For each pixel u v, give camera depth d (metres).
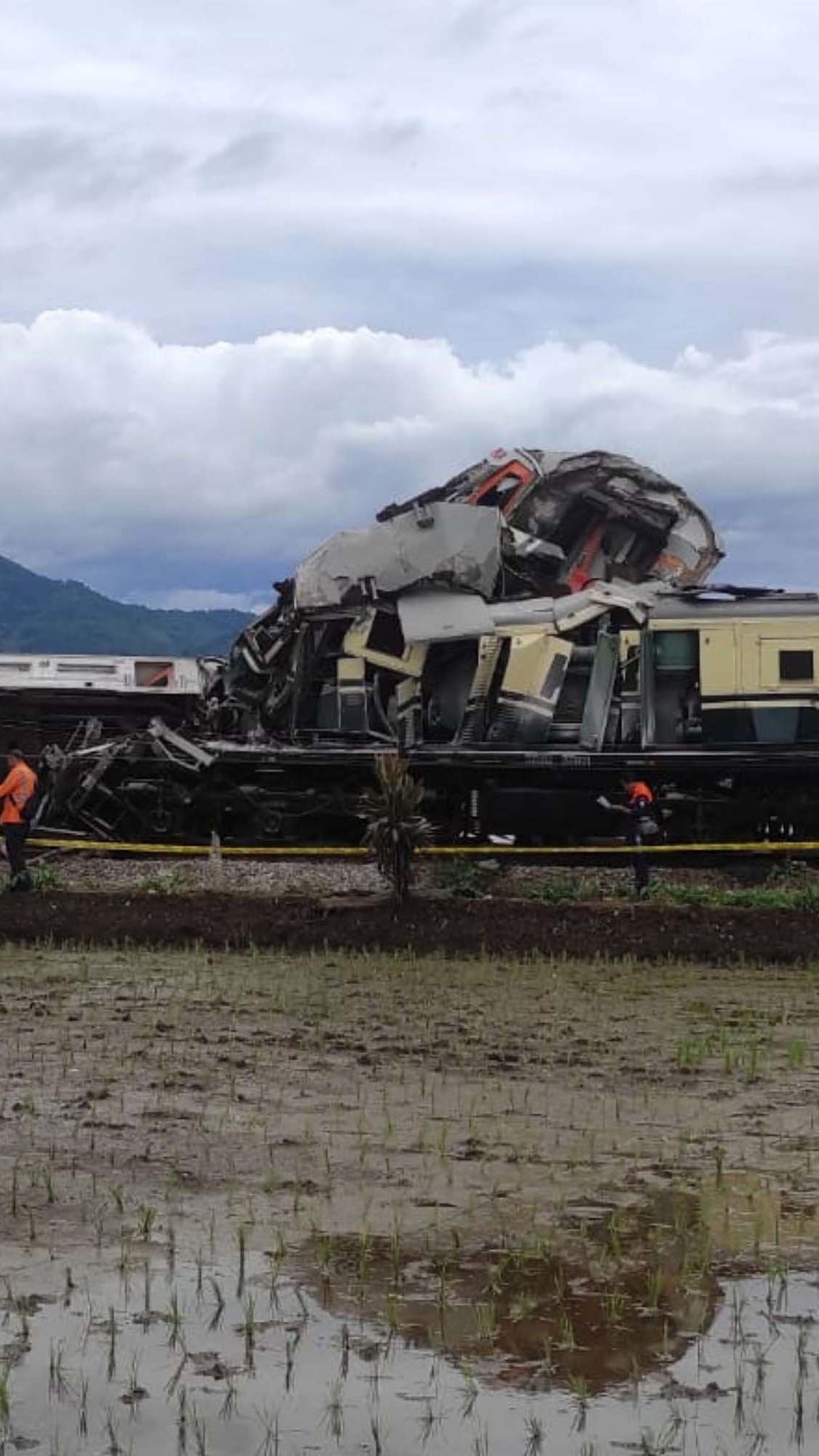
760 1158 9.50
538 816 24.98
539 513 26.50
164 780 24.83
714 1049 12.94
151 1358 6.46
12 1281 7.24
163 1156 9.36
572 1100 11.01
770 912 19.39
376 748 24.86
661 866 24.44
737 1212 8.38
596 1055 12.65
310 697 25.48
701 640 24.95
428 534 25.00
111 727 27.11
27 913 19.61
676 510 26.58
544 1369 6.39
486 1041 13.18
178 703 27.36
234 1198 8.55
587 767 24.58
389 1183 8.87
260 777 24.95
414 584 25.02
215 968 17.38
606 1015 14.62
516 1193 8.69
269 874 22.08
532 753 24.56
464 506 25.05
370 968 17.47
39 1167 9.09
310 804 24.89
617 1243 7.83
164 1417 5.97
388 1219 8.20
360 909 19.56
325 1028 13.66
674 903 20.08
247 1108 10.62
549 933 18.97
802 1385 6.25
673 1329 6.78
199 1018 14.06
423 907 19.58
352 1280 7.31
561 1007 15.05
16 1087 11.16
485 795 24.97
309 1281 7.30
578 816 24.98
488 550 25.02
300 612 25.17
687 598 25.31
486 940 18.80
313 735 25.44
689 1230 8.06
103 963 17.62
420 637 24.73
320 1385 6.24
